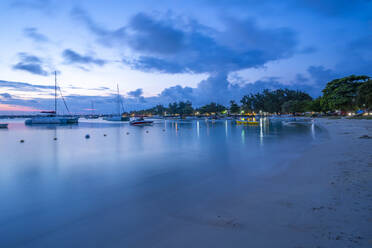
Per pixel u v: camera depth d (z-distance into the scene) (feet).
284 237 14.79
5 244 16.07
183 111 652.48
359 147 48.47
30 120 258.78
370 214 17.20
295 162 38.50
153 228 17.37
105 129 174.70
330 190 22.95
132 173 36.04
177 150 59.77
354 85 217.97
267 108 453.99
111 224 18.48
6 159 52.24
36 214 21.18
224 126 182.70
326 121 179.83
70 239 16.43
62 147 73.31
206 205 21.38
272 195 22.88
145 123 227.40
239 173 33.12
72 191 27.91
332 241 13.91
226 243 14.56
